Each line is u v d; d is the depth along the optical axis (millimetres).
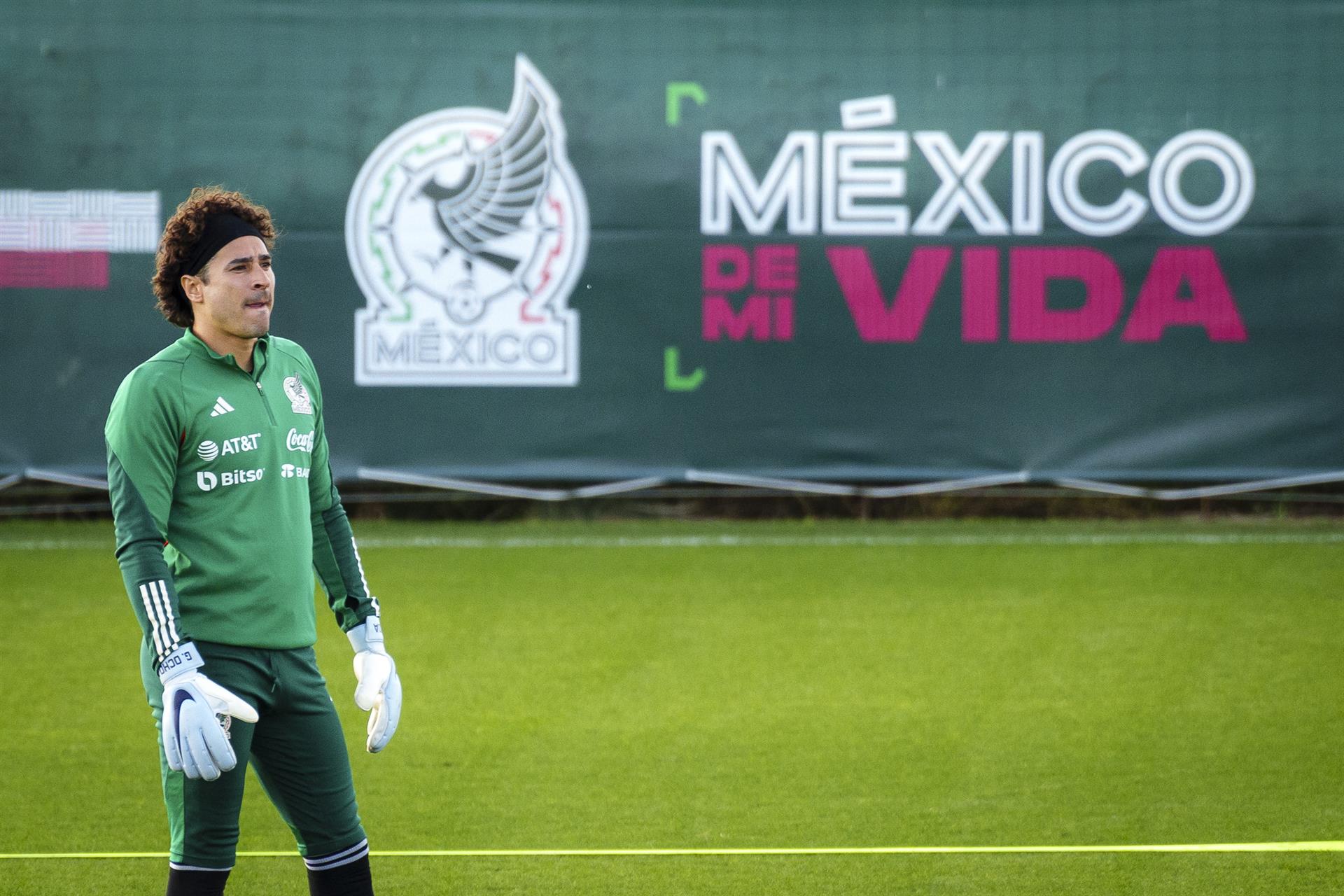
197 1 30891
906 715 19750
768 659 22562
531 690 21094
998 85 31141
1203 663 22000
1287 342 31062
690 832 15492
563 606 25875
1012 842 15062
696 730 19188
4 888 13945
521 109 31141
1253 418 31141
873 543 30828
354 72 31094
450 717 19844
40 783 17188
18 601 26031
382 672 11117
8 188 30812
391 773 17562
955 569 28391
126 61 30891
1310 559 28875
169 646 9617
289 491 10414
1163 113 31031
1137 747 18234
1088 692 20688
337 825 10719
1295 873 14070
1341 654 22328
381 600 26297
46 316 30891
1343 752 17922
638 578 27891
